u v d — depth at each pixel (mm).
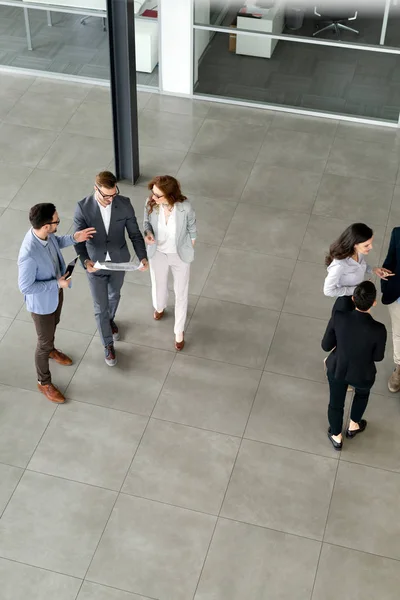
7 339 6230
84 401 5805
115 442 5547
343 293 5281
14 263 6855
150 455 5477
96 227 5422
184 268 5648
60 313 5801
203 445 5535
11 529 5066
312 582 4828
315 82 8375
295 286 6676
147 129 8383
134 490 5277
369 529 5086
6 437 5578
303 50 8188
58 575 4848
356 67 8164
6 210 7363
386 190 7625
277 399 5832
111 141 8227
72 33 8742
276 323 6379
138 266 5469
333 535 5055
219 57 8445
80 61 8930
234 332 6305
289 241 7090
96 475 5359
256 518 5137
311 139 8273
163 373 6000
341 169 7875
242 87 8617
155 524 5102
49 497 5238
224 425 5660
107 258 5586
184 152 8078
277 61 8328
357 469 5406
